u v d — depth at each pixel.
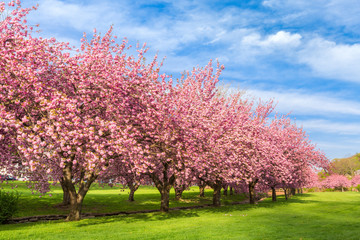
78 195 20.95
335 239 14.55
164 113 18.77
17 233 15.14
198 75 25.84
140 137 18.92
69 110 14.70
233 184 39.66
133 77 18.81
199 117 21.44
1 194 19.98
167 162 23.66
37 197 32.22
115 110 17.94
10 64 15.27
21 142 13.74
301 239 14.45
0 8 16.97
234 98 34.00
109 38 20.03
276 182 39.31
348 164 109.38
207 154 21.47
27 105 15.38
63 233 15.32
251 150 28.42
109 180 30.64
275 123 43.41
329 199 47.84
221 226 18.55
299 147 45.50
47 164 16.11
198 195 50.12
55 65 17.94
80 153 15.72
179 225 18.81
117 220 20.94
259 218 22.98
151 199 38.91
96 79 17.72
